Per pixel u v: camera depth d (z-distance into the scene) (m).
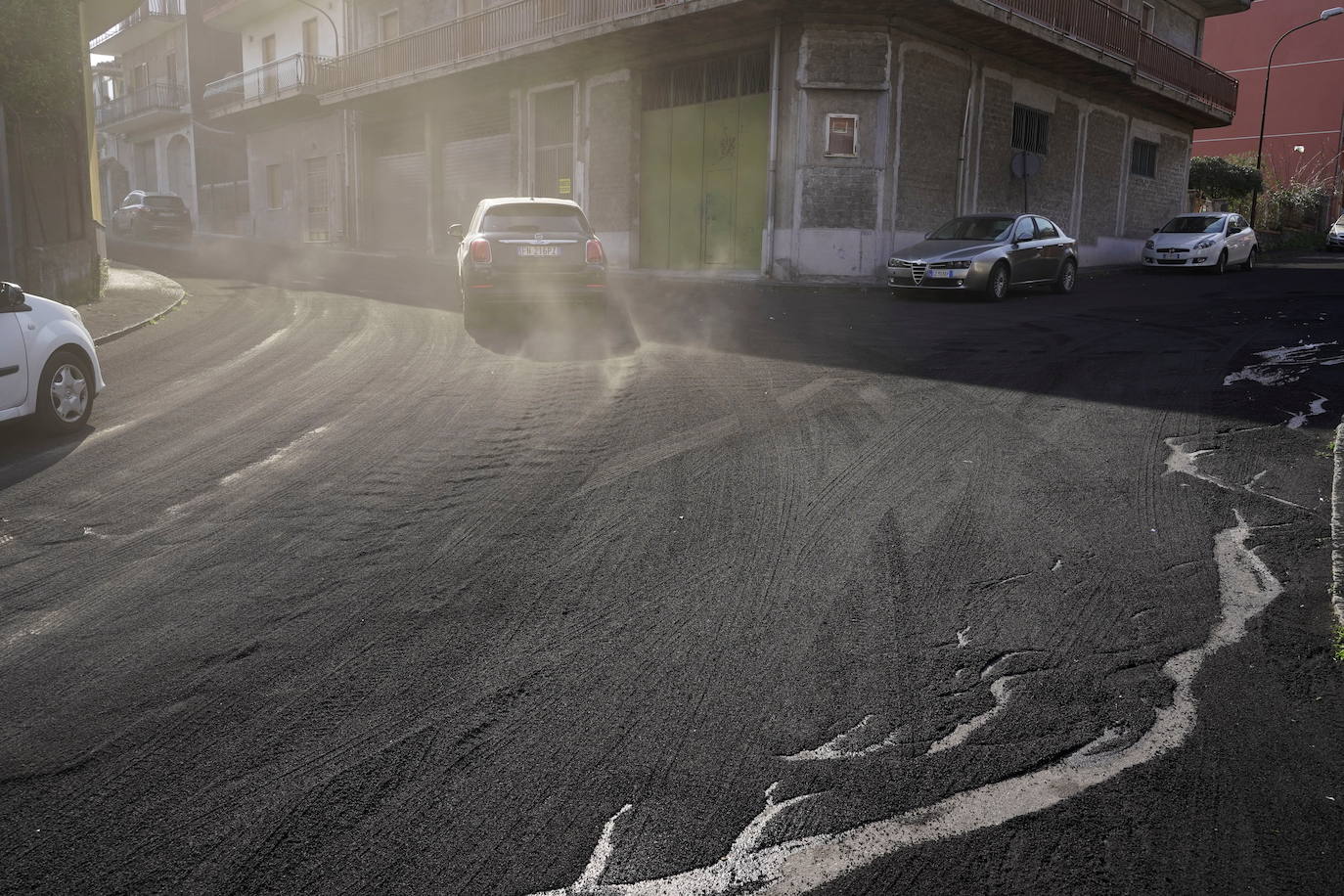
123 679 3.31
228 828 2.53
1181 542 4.47
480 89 25.83
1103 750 2.87
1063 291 16.84
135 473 5.77
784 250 18.88
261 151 36.84
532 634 3.62
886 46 18.16
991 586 4.01
